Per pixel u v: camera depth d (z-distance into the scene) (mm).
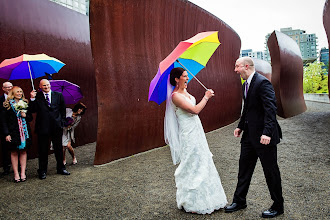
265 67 23484
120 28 6543
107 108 6148
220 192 3352
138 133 6984
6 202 3926
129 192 4172
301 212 3146
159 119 7742
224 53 12094
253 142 3055
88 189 4391
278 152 6254
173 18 8258
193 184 3232
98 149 5953
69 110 6074
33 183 4812
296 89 15461
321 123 10422
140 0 6953
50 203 3844
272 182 3006
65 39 8398
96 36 5973
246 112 3199
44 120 5117
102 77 6078
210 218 3113
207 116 10297
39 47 7441
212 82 10727
